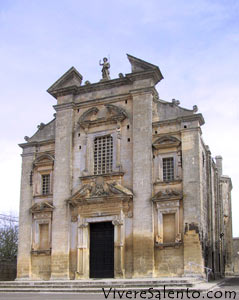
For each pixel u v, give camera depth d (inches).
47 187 1813.5
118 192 1585.9
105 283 1322.6
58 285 1396.4
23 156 1881.2
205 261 1530.5
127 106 1690.5
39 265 1727.4
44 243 1748.3
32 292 1363.2
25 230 1790.1
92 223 1664.6
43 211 1754.4
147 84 1652.3
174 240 1501.0
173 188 1540.4
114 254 1562.5
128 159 1638.8
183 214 1499.8
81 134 1765.5
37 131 1900.8
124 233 1569.9
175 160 1565.0
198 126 1550.2
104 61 1841.8
